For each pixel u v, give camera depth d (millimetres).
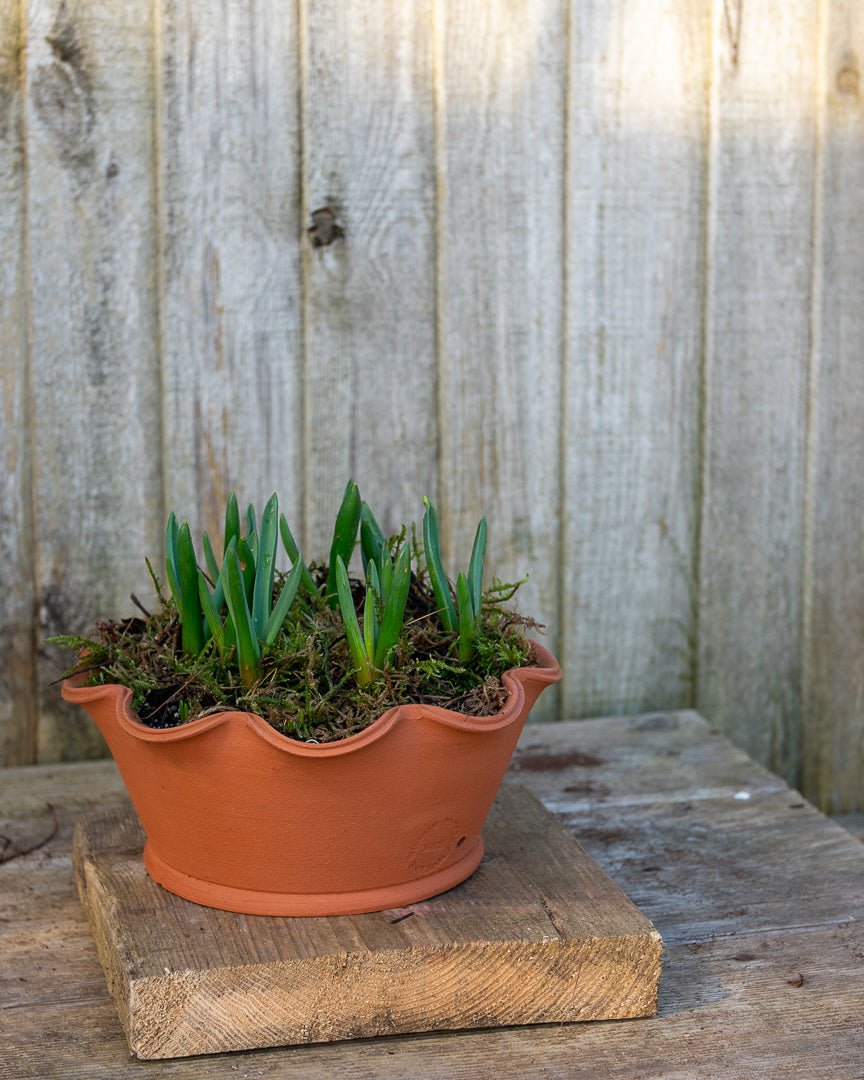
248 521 1847
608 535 2211
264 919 1774
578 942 1761
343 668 1780
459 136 2135
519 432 2182
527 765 2088
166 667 1790
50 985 1799
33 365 2092
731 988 1800
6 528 2105
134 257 2098
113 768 2098
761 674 2260
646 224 2176
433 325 2154
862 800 2295
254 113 2100
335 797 1745
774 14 2170
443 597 1806
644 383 2197
